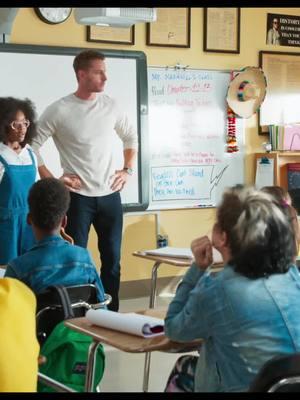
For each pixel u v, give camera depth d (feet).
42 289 8.70
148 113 19.15
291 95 21.12
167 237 19.72
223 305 6.29
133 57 18.74
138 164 19.01
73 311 8.56
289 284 6.43
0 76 17.13
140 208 19.12
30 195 9.16
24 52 17.34
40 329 8.39
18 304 6.29
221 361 6.46
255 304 6.25
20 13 17.39
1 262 12.99
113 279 15.98
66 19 17.89
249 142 20.66
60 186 9.18
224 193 6.54
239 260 6.30
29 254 8.93
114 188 15.70
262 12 20.53
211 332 6.45
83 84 15.15
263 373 5.64
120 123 16.01
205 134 20.02
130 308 18.24
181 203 19.84
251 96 20.16
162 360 14.17
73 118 15.21
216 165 20.22
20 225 13.10
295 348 6.23
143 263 19.40
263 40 20.62
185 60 19.60
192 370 7.42
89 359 7.48
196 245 6.98
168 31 19.27
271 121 20.93
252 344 6.23
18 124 12.92
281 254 6.29
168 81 19.42
